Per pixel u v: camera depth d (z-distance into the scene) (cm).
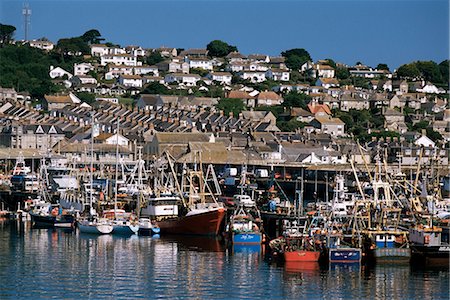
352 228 15988
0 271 14900
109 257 16075
